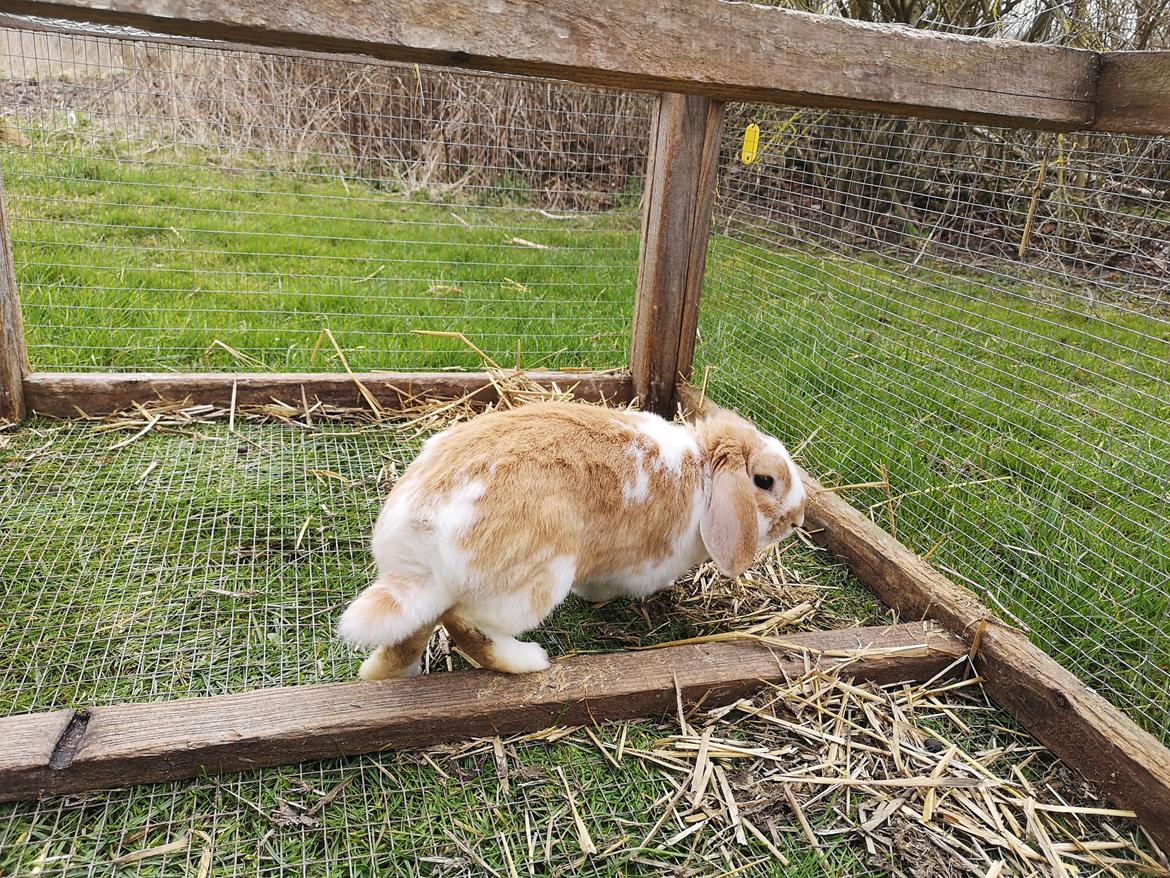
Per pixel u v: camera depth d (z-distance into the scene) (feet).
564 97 8.02
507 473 2.22
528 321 5.10
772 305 5.16
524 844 1.98
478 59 2.22
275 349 4.42
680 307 4.07
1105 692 2.58
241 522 3.06
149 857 1.86
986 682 2.59
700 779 2.18
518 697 2.26
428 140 7.52
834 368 4.50
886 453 3.79
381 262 6.05
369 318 4.92
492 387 4.10
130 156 6.51
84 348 4.13
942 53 2.68
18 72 7.02
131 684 2.31
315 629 2.59
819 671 2.49
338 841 1.94
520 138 8.23
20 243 4.99
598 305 5.62
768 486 2.77
